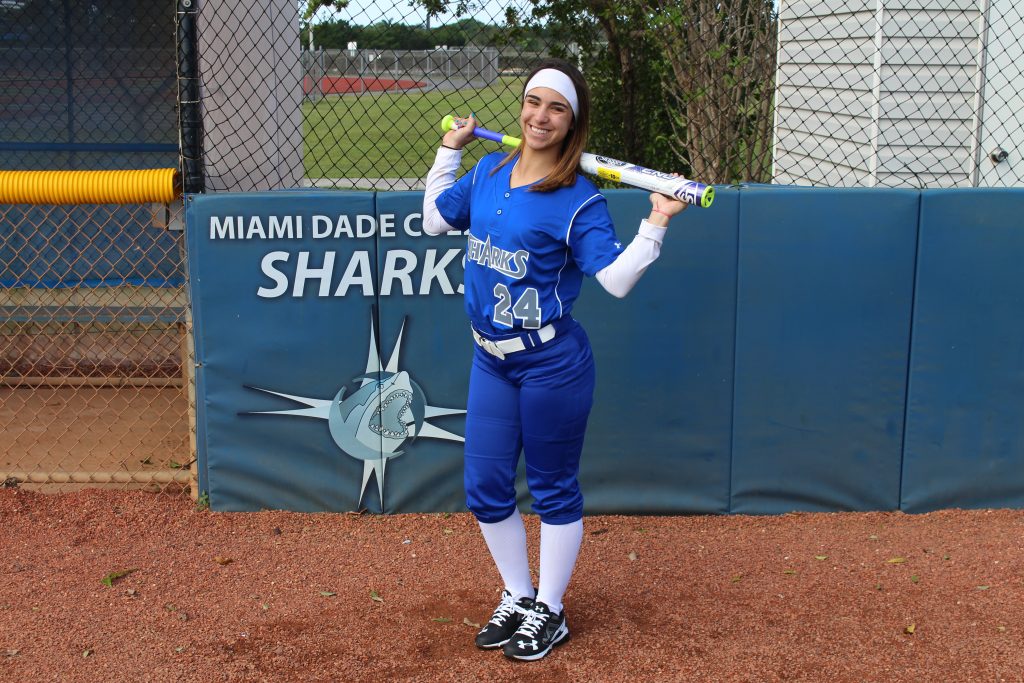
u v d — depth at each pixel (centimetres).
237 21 490
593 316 421
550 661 322
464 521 430
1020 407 430
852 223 416
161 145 626
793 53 822
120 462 491
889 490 435
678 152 834
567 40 833
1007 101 634
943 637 334
